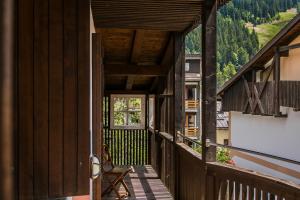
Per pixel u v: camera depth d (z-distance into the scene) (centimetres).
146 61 805
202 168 420
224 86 1280
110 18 530
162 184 756
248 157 1253
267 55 1041
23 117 233
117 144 1034
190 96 1636
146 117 1038
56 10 237
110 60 817
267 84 1029
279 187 252
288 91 931
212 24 423
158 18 528
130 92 1033
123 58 803
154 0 439
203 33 427
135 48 722
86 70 240
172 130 688
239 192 324
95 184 432
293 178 995
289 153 1009
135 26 582
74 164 238
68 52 238
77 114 239
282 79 1027
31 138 234
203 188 416
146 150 1038
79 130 238
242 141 1303
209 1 423
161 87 844
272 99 1001
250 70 1138
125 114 1087
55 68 237
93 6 466
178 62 628
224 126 1856
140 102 1052
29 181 233
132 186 735
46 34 236
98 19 537
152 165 972
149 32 654
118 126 1036
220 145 389
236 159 1349
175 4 454
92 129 377
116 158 1030
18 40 233
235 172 328
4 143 50
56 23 237
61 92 237
